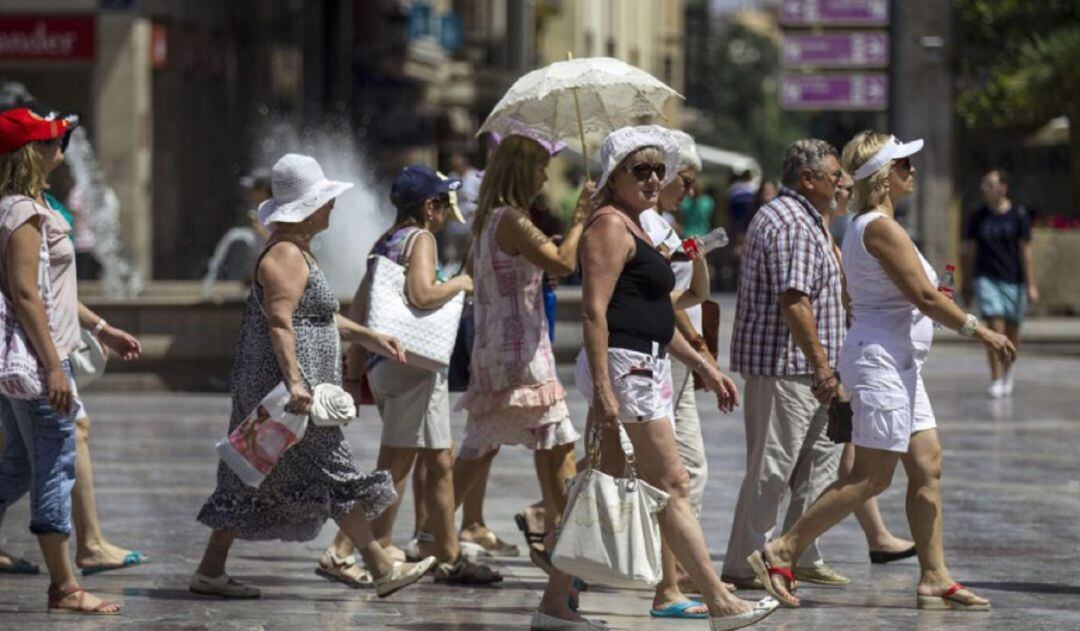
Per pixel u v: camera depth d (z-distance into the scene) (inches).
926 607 812.0
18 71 3169.3
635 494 704.4
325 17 4008.4
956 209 3400.6
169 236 3240.7
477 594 849.5
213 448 1378.0
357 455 1331.2
